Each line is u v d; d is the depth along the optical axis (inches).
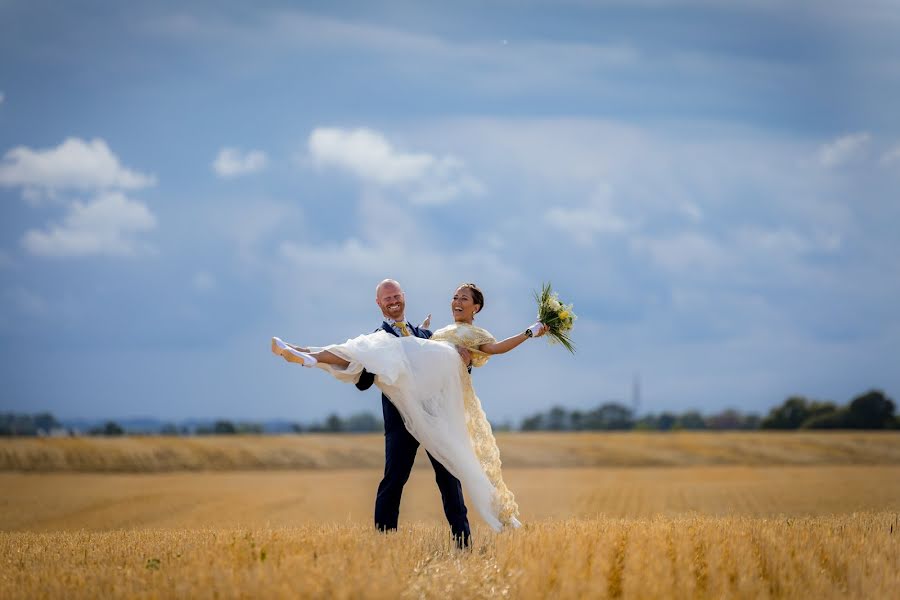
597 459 4591.5
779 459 4621.1
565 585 491.8
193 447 4633.4
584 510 2164.1
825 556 606.2
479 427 700.0
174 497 2655.0
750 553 579.2
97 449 4471.0
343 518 1964.8
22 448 4439.0
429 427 674.2
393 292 701.3
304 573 502.3
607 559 561.9
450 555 608.1
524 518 1884.8
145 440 4810.5
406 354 675.4
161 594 493.0
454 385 682.8
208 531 833.5
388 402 693.9
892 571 557.6
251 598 477.7
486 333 701.3
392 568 528.7
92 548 704.4
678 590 502.0
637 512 2086.6
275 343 647.8
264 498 2615.7
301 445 4845.0
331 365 660.1
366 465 4463.6
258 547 613.6
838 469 4111.7
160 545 697.6
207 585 494.6
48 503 2418.8
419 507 2229.3
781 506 2176.4
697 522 720.3
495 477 697.6
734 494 2618.1
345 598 463.2
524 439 5290.4
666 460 4571.9
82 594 503.2
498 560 569.6
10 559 647.8
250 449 4658.0
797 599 509.0
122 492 2891.2
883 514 896.9
